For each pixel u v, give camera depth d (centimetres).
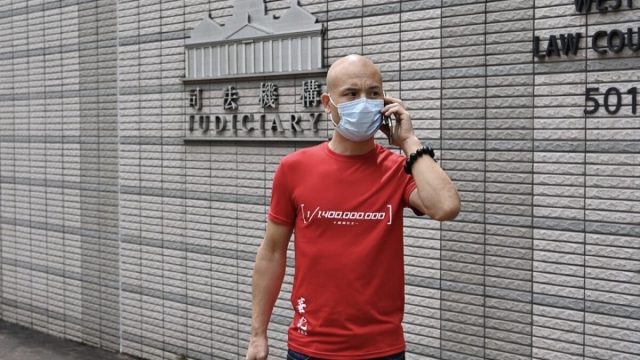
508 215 461
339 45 554
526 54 448
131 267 744
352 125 273
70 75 807
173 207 696
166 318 711
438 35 493
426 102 502
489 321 474
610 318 418
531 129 447
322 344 281
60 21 816
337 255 277
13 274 909
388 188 279
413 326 516
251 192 629
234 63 631
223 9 639
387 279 279
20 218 893
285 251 305
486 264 473
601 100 416
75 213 812
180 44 678
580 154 427
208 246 668
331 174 281
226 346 659
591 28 418
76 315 822
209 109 655
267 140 606
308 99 573
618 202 413
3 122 909
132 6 721
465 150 481
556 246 439
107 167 764
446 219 268
